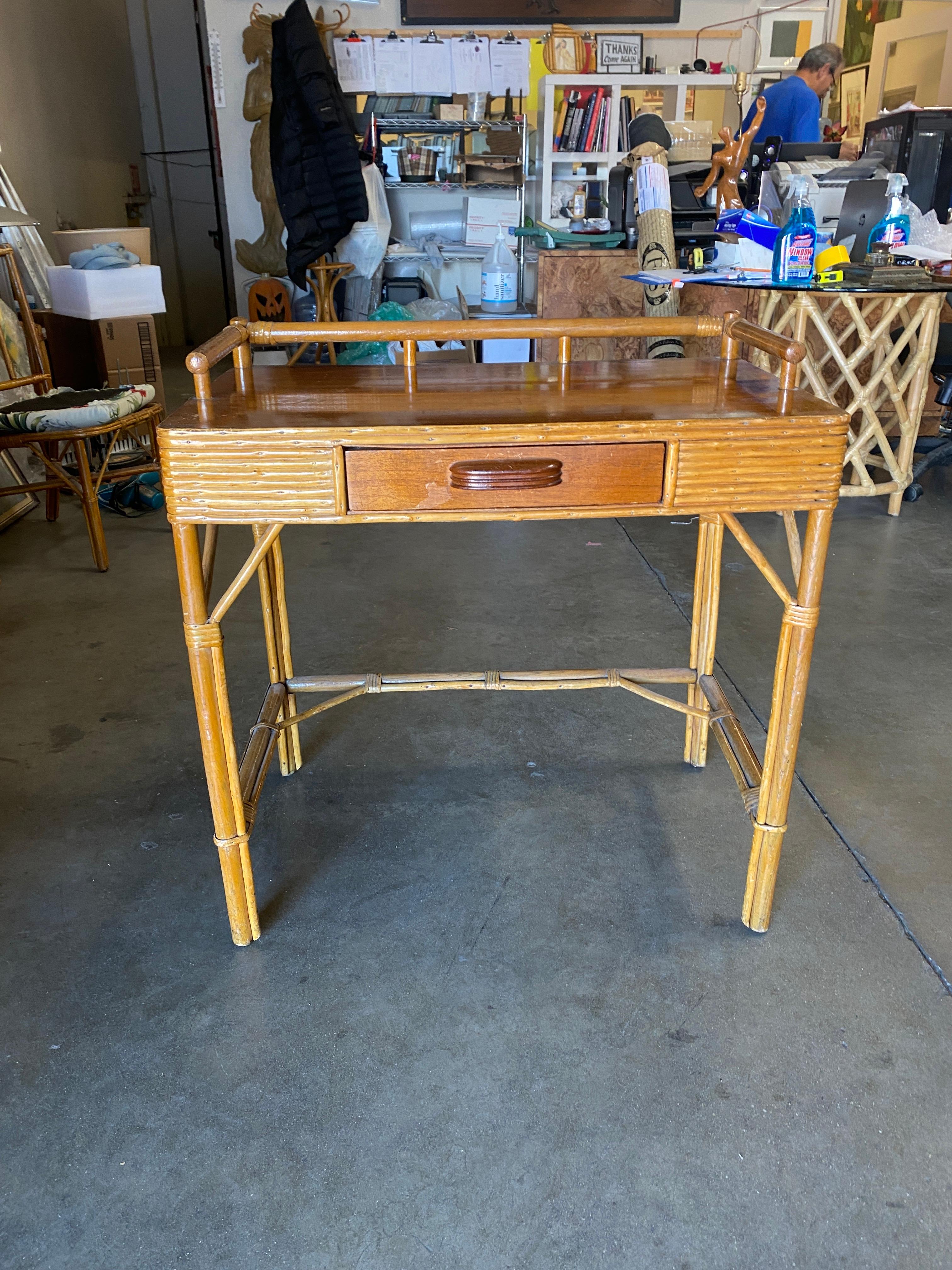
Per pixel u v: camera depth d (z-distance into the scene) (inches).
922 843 69.1
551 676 73.9
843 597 113.3
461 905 63.2
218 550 133.9
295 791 76.4
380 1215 43.1
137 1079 50.1
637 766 79.5
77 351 178.4
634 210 169.9
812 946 59.2
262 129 218.2
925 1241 41.8
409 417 51.0
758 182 153.8
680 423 48.6
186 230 365.4
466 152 230.2
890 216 128.0
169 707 89.9
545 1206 43.4
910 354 141.1
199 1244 41.9
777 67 241.0
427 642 101.6
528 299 233.5
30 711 89.2
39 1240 42.1
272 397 57.6
